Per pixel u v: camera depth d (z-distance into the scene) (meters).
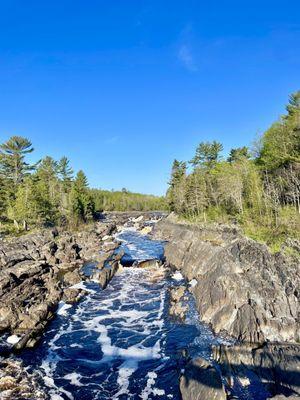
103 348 24.95
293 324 22.64
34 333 26.69
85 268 49.25
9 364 22.59
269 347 21.05
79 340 26.34
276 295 25.39
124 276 45.03
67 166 131.00
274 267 27.66
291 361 18.77
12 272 38.44
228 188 66.69
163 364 22.38
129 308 33.03
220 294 28.58
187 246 52.22
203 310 29.34
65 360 23.28
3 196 72.31
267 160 56.38
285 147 49.81
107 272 43.84
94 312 32.16
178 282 41.31
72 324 29.45
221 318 26.38
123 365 22.50
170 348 24.42
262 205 53.12
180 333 26.61
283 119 56.09
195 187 84.62
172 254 53.25
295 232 33.31
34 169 89.06
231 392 17.92
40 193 76.31
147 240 78.12
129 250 64.06
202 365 19.47
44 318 29.62
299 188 47.75
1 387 19.64
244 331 23.69
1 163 85.06
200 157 106.81
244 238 39.72
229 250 34.62
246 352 21.45
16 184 81.81
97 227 94.69
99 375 21.33
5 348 24.58
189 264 44.69
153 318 30.27
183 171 109.12
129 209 176.12
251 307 25.17
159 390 19.50
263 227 44.59
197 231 64.38
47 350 24.75
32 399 18.64
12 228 69.88
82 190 113.50
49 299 33.94
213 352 22.61
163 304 33.75
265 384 18.36
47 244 56.59
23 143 84.25
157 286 39.97
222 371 20.08
